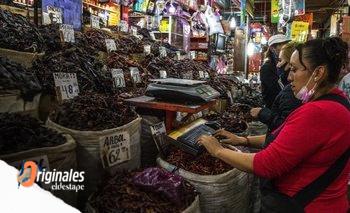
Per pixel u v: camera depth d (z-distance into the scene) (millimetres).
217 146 1868
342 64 1580
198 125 2947
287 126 1577
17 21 3174
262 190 1812
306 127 1499
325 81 1576
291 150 1512
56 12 3881
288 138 1527
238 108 4707
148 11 7703
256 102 5383
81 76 2963
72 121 2184
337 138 1499
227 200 2363
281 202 1650
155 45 5457
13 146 1668
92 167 2100
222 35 9906
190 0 9234
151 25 8195
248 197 2881
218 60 10539
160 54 5266
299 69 1622
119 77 3541
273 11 12648
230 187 2363
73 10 4195
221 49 10016
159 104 2721
